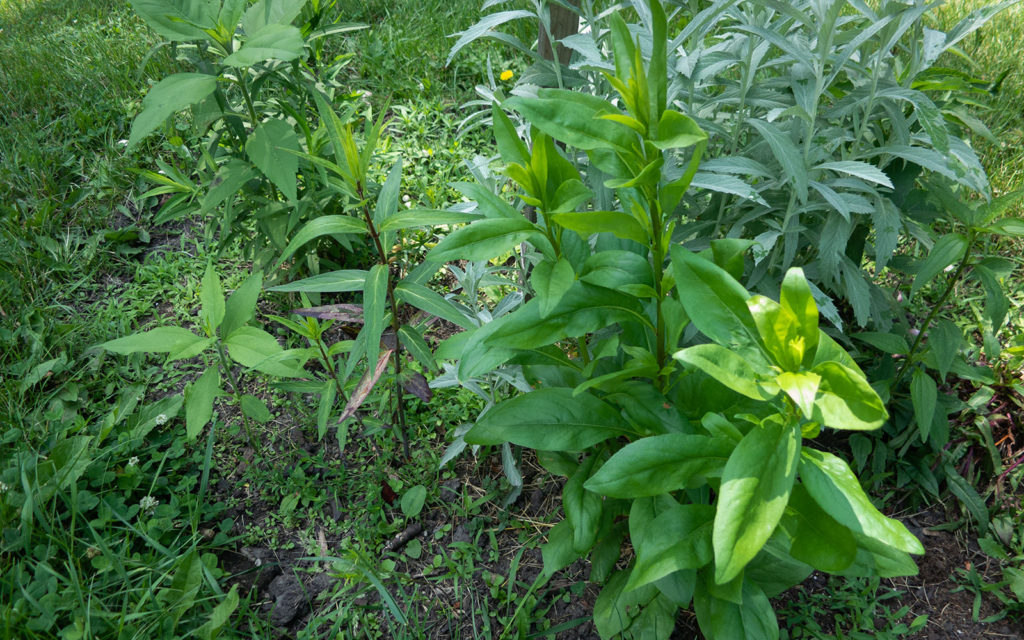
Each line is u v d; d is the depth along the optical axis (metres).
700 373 1.85
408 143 4.24
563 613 2.31
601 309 1.77
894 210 2.32
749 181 2.63
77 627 2.05
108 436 2.78
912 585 2.38
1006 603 2.29
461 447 2.52
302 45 2.33
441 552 2.48
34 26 5.52
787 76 2.54
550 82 2.71
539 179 1.69
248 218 3.20
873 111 2.55
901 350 2.53
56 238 3.73
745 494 1.37
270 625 2.27
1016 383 2.73
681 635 2.22
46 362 2.98
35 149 4.14
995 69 4.27
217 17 2.68
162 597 2.18
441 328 3.30
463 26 5.21
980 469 2.67
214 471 2.75
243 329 2.53
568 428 1.90
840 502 1.40
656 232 1.65
